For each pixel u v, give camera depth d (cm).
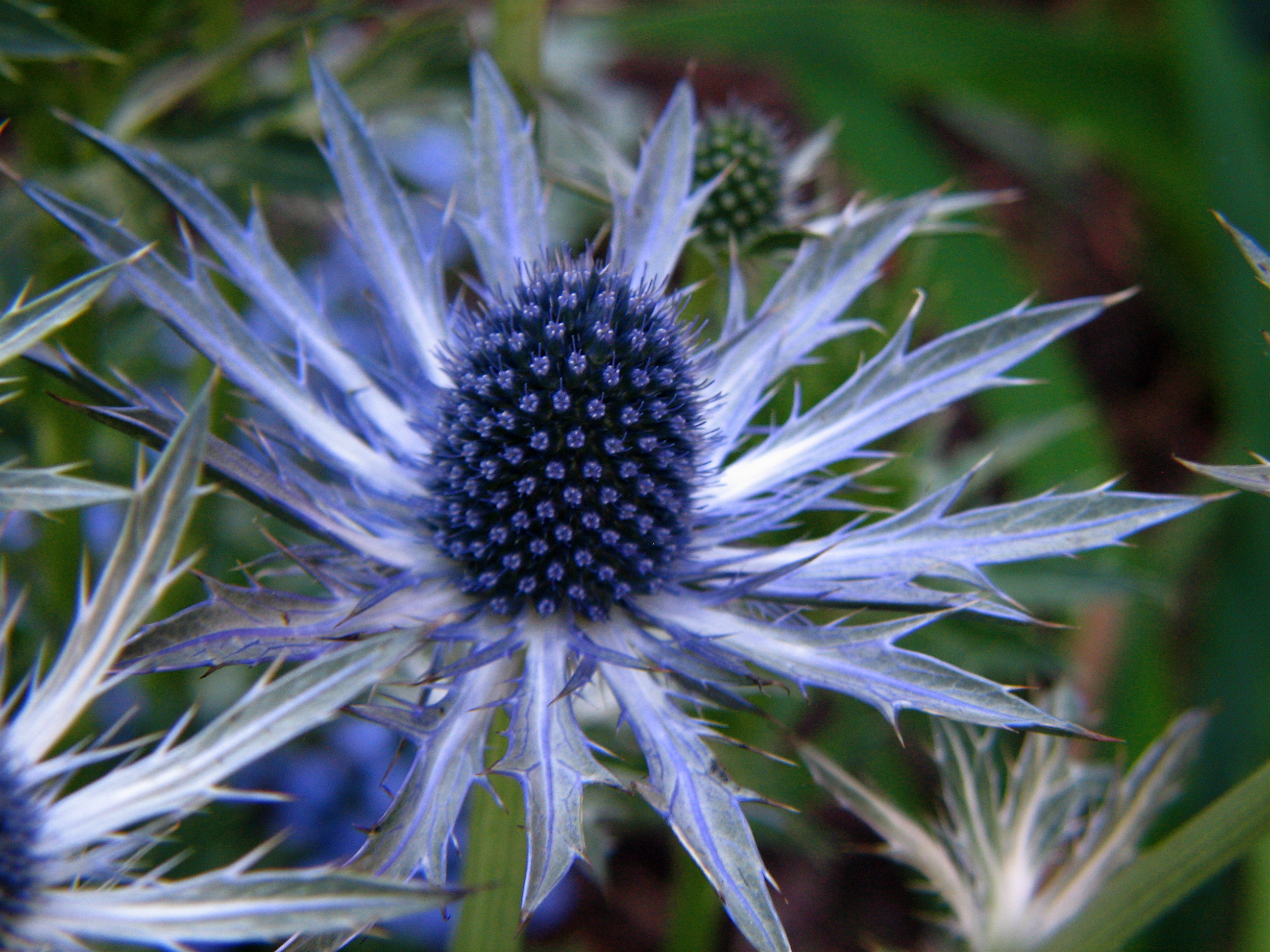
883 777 20
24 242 16
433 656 12
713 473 13
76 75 16
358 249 13
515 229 14
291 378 13
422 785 11
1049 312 13
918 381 13
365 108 16
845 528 13
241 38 16
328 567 12
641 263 14
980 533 12
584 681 11
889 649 12
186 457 10
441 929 18
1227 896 18
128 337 17
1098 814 15
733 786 11
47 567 17
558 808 11
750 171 17
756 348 14
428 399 14
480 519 13
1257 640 20
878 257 14
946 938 17
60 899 10
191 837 16
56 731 10
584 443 13
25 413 17
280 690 10
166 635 11
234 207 16
